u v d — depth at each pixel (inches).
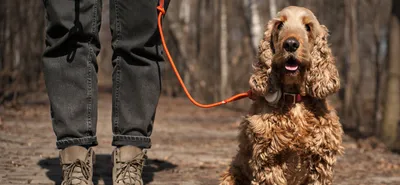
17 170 178.1
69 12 137.0
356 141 336.8
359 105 859.4
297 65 135.3
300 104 137.9
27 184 157.8
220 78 844.6
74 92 139.7
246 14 667.4
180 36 799.1
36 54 757.9
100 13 142.9
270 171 137.8
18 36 776.3
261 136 136.2
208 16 1089.4
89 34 139.5
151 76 145.3
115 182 143.2
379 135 514.3
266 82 138.1
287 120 135.7
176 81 952.3
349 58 827.4
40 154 214.1
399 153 291.7
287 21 141.8
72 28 136.8
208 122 437.7
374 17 957.8
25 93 592.7
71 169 139.3
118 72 144.1
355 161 241.6
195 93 839.7
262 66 141.2
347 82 824.9
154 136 318.7
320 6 999.6
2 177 166.1
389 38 500.7
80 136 139.7
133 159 143.9
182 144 284.7
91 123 141.2
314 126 135.6
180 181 177.0
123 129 144.2
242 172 151.3
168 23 805.9
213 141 303.1
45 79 140.9
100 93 895.1
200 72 868.0
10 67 626.2
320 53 142.2
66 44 139.5
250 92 146.2
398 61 498.0
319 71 139.9
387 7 1029.8
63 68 139.6
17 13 664.4
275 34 142.9
